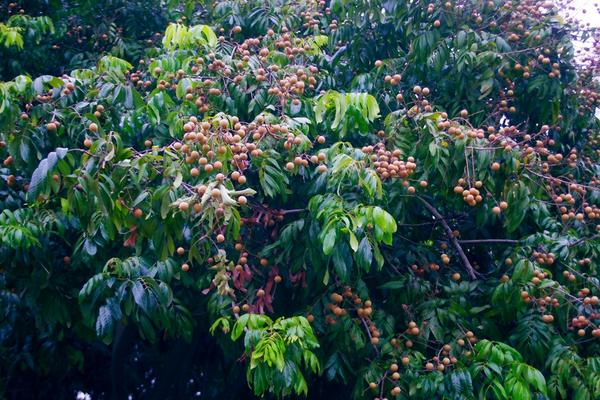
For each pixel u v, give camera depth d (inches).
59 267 177.0
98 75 165.5
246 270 149.0
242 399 232.7
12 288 178.1
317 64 205.5
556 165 187.5
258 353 122.3
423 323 157.8
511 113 196.9
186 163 128.3
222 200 116.8
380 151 150.0
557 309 158.7
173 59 169.6
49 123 145.7
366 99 145.2
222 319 141.7
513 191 157.6
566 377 148.8
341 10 201.3
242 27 213.5
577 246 166.7
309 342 127.7
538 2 197.3
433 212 171.2
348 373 159.9
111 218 125.3
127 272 147.9
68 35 242.8
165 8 248.2
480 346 140.0
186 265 151.6
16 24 212.8
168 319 151.7
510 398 131.3
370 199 145.9
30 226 157.9
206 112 159.3
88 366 269.4
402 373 152.4
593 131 218.7
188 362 223.8
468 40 183.9
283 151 147.3
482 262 195.0
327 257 146.8
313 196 151.4
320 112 149.2
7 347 212.8
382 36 206.8
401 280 163.0
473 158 150.9
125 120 159.6
